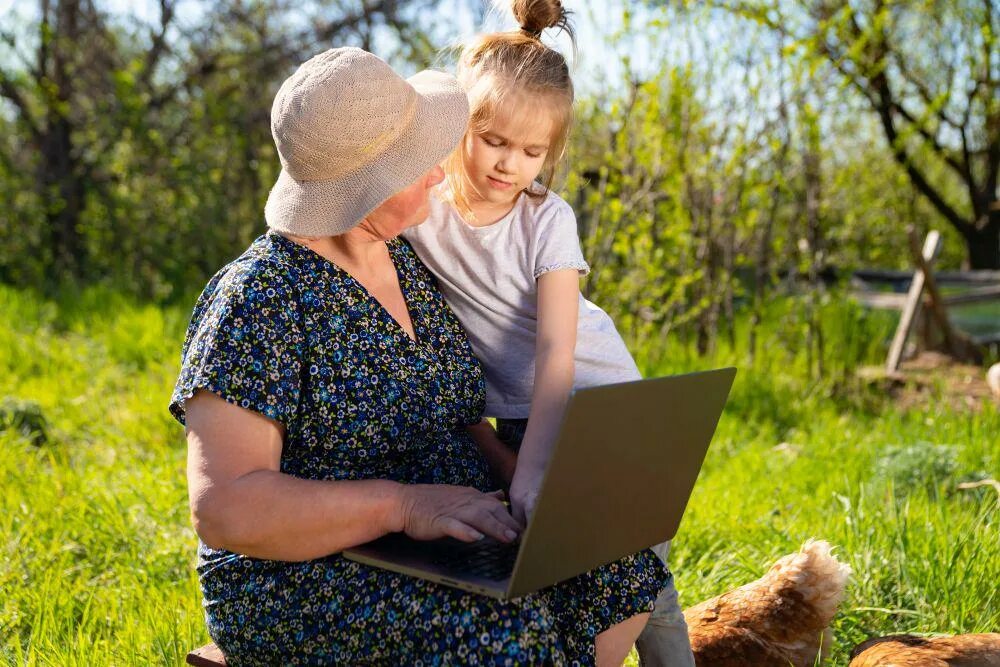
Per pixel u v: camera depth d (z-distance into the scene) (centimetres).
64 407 619
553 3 249
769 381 671
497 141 228
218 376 193
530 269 238
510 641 181
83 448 535
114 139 1111
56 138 1142
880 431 557
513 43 237
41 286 1069
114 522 389
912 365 791
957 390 705
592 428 181
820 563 275
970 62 1189
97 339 808
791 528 377
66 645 288
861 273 1145
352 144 200
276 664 202
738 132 724
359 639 192
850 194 1015
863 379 729
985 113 1329
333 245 216
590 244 718
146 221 1124
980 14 1173
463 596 187
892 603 323
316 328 206
